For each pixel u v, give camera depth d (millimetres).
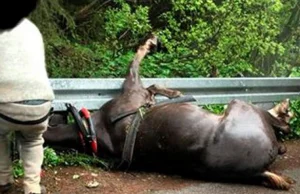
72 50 8680
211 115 5820
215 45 10109
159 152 5859
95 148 6059
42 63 4633
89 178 5629
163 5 11523
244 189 5613
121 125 6035
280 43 11047
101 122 6184
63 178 5566
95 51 9727
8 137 4922
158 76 9000
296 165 6688
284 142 7777
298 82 8922
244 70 10336
